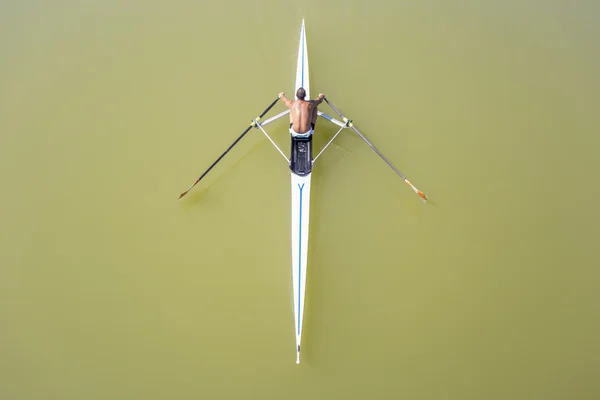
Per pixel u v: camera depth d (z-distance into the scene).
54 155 12.31
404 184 12.40
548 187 12.49
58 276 11.63
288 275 11.79
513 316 11.79
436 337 11.64
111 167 12.27
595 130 12.90
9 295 11.49
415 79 13.09
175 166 12.33
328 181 12.34
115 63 13.02
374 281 11.89
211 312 11.55
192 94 12.79
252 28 13.37
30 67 12.91
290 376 11.27
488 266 12.06
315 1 13.58
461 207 12.33
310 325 11.60
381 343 11.57
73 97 12.73
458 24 13.66
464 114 12.87
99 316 11.46
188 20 13.45
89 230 11.91
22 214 11.95
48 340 11.27
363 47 13.34
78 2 13.53
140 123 12.56
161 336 11.41
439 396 11.30
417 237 12.16
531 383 11.41
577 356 11.59
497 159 12.63
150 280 11.68
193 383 11.15
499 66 13.32
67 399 10.92
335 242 12.08
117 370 11.16
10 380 10.98
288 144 12.52
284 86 12.90
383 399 11.22
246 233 12.00
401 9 13.70
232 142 12.49
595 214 12.40
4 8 13.36
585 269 12.10
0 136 12.38
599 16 13.93
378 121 12.74
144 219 12.03
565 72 13.36
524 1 13.90
